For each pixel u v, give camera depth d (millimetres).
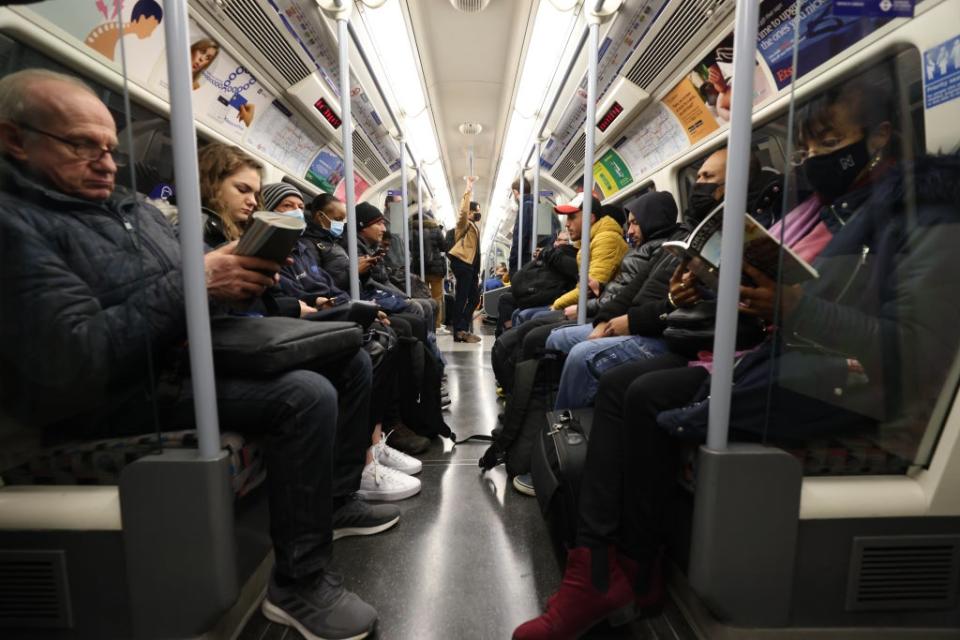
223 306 1266
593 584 1060
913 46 981
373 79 2549
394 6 2605
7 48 909
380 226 3291
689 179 2943
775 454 934
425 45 3596
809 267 915
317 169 3721
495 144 6633
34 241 823
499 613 1184
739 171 880
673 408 1088
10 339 845
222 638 1027
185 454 935
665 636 1099
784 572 963
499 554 1443
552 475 1418
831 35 961
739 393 966
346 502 1564
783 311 942
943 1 944
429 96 4465
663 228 2156
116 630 948
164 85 1813
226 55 2270
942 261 914
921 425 969
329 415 1097
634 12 2361
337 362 1448
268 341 1028
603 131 3504
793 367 956
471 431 2732
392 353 2074
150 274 945
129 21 1612
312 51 2664
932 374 941
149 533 915
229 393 1036
